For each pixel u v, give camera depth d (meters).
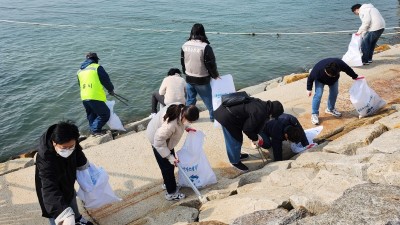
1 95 10.40
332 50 14.50
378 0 22.59
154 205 4.70
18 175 5.35
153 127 4.32
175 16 19.47
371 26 8.53
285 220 3.12
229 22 18.33
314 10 20.42
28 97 10.34
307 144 5.68
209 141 6.15
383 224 2.62
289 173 4.38
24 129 8.95
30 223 4.41
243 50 14.48
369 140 5.01
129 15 19.64
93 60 7.06
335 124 6.43
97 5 21.94
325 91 7.71
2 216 4.52
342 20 18.47
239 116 4.74
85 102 7.00
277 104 4.59
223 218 3.81
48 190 3.34
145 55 13.75
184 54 6.14
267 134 5.56
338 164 4.11
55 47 14.41
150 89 11.07
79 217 4.08
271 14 19.73
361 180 3.57
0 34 16.05
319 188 3.70
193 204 4.51
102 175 4.17
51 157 3.25
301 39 15.74
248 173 4.94
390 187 3.08
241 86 11.56
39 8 21.14
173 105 4.18
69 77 11.57
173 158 4.39
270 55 13.96
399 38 15.88
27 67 12.30
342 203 2.99
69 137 3.09
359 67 8.87
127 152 5.92
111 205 4.75
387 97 7.21
